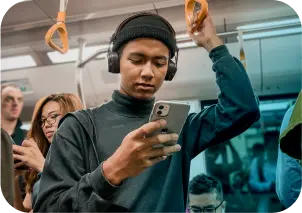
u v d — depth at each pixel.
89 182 0.69
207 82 3.75
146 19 0.82
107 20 3.17
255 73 3.70
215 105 0.93
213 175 4.37
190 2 0.92
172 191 0.82
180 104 0.70
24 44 3.67
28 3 2.96
